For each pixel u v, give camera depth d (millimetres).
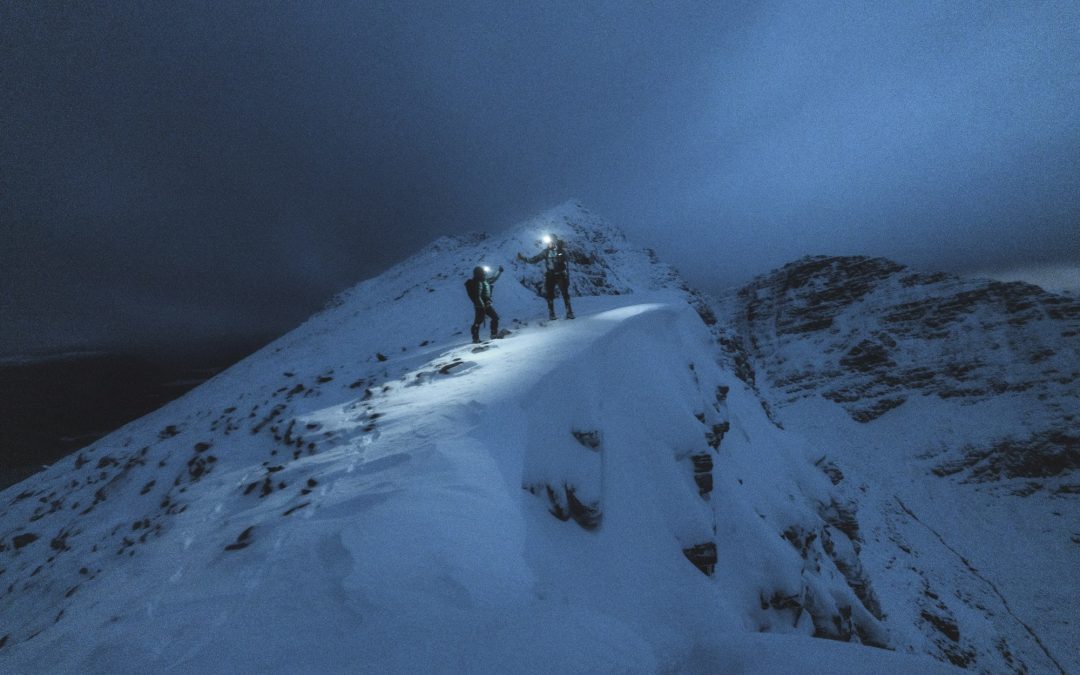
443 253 58625
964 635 34438
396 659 2771
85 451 17891
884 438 134875
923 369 159625
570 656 2975
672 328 14836
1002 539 86500
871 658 2984
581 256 35719
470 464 5684
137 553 5578
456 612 3275
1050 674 51281
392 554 3867
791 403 163375
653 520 7723
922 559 66625
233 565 4230
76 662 3219
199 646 3107
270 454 8836
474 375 8930
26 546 9633
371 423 7758
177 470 9961
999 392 140875
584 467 7078
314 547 4152
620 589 5980
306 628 3119
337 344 19953
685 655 3672
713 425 12609
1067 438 112312
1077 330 148250
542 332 12414
